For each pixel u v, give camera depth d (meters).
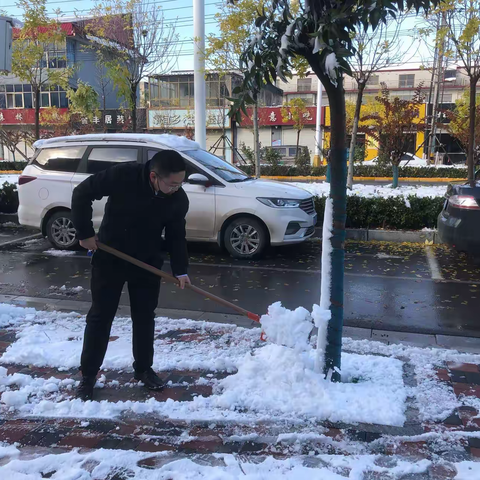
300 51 2.96
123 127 31.72
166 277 3.34
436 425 3.08
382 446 2.87
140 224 3.25
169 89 36.97
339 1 2.71
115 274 3.30
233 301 5.92
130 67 14.45
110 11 14.33
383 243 9.17
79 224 3.13
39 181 8.58
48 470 2.64
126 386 3.59
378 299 5.97
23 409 3.23
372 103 24.05
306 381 3.39
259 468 2.65
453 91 39.03
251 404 3.26
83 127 27.05
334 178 3.30
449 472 2.65
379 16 2.65
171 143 8.32
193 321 4.84
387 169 24.20
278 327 3.46
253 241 8.02
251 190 7.95
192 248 8.88
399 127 14.59
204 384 3.62
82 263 7.69
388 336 4.79
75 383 3.60
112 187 3.13
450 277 6.92
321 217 9.88
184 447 2.87
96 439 2.94
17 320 4.88
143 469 2.65
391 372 3.68
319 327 3.45
